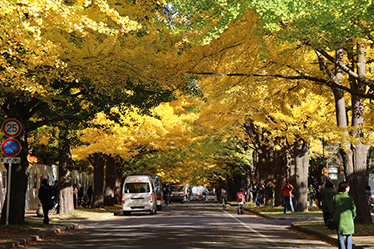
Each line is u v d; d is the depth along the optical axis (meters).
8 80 12.48
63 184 29.78
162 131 35.00
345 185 11.76
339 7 10.90
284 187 31.09
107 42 14.44
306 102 25.39
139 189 33.81
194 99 32.25
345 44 13.30
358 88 18.67
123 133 33.72
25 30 11.20
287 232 19.08
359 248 12.85
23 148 19.83
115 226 22.36
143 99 20.67
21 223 19.75
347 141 19.05
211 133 37.19
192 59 16.20
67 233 18.66
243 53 15.73
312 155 43.34
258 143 39.59
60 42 14.57
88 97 20.05
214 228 20.77
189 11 11.93
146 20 16.70
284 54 15.13
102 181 40.12
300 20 11.74
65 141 29.50
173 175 64.31
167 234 17.89
